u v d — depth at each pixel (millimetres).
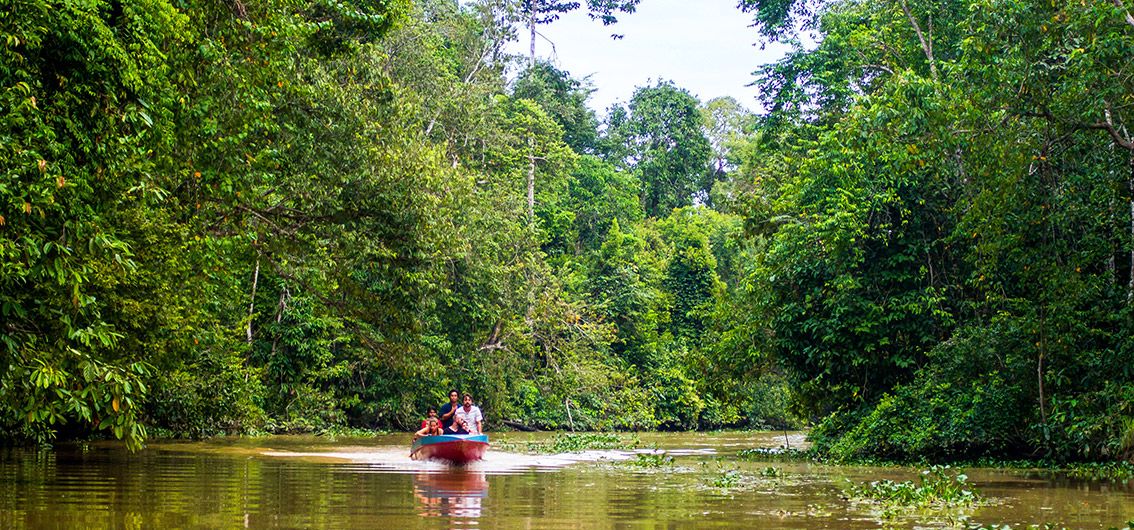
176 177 15789
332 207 19656
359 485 12172
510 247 39625
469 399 19609
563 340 41406
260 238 19344
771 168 32469
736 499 10750
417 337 23078
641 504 10141
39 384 8477
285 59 16094
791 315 21344
